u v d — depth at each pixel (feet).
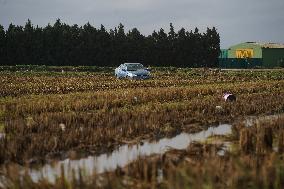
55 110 116.67
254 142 75.15
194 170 53.06
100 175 57.67
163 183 54.08
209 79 257.55
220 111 114.42
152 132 88.33
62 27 531.09
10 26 500.74
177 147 77.92
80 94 153.69
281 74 316.60
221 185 51.65
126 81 225.15
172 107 118.73
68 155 71.15
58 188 50.70
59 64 518.78
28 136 77.82
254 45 602.44
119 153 73.20
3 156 66.64
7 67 369.30
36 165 65.26
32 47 504.43
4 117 103.60
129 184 54.13
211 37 601.21
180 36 589.32
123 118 98.53
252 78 273.54
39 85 189.47
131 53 552.41
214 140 82.02
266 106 125.49
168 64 580.30
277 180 53.11
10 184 53.62
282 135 74.59
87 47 528.63
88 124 92.89
